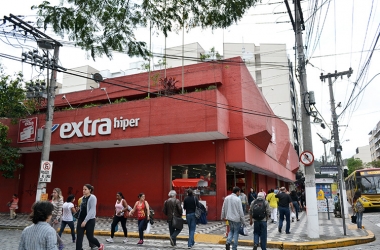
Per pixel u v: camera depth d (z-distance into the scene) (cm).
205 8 765
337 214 1928
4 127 1853
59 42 1289
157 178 1869
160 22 796
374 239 1166
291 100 5078
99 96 2177
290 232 1255
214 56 1911
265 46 4981
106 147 2034
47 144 1284
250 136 1792
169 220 993
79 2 742
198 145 1802
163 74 2000
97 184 2020
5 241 1077
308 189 1138
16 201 1894
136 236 1240
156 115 1684
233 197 851
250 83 1927
